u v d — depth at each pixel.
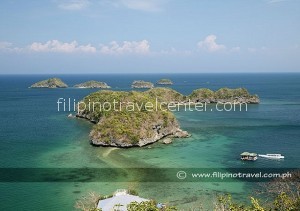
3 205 54.78
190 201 56.22
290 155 85.25
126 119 101.12
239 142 100.50
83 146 95.31
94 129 100.00
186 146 95.75
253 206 32.72
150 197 57.81
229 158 82.69
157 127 105.06
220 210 39.06
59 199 57.09
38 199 57.19
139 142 95.06
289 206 32.81
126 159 81.81
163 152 88.88
